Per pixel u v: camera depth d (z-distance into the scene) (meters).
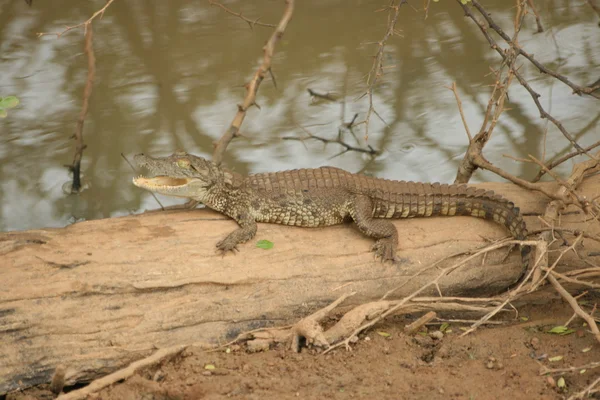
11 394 9.07
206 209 11.23
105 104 17.33
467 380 8.92
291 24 20.59
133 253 9.98
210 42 19.80
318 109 17.59
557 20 21.56
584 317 9.26
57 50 19.20
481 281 10.97
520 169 15.84
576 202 11.48
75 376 9.31
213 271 10.02
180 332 9.73
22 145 15.96
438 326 10.61
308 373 9.15
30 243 9.91
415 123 17.27
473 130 16.98
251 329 10.02
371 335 10.13
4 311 9.16
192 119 16.95
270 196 10.89
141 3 21.28
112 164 15.70
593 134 16.72
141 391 8.95
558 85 18.58
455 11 21.30
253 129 16.88
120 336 9.50
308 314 10.30
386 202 11.25
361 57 19.44
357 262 10.64
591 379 8.88
